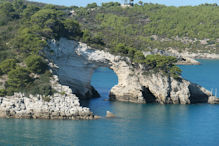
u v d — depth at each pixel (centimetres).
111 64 15188
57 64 14162
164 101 14812
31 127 10562
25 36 13512
